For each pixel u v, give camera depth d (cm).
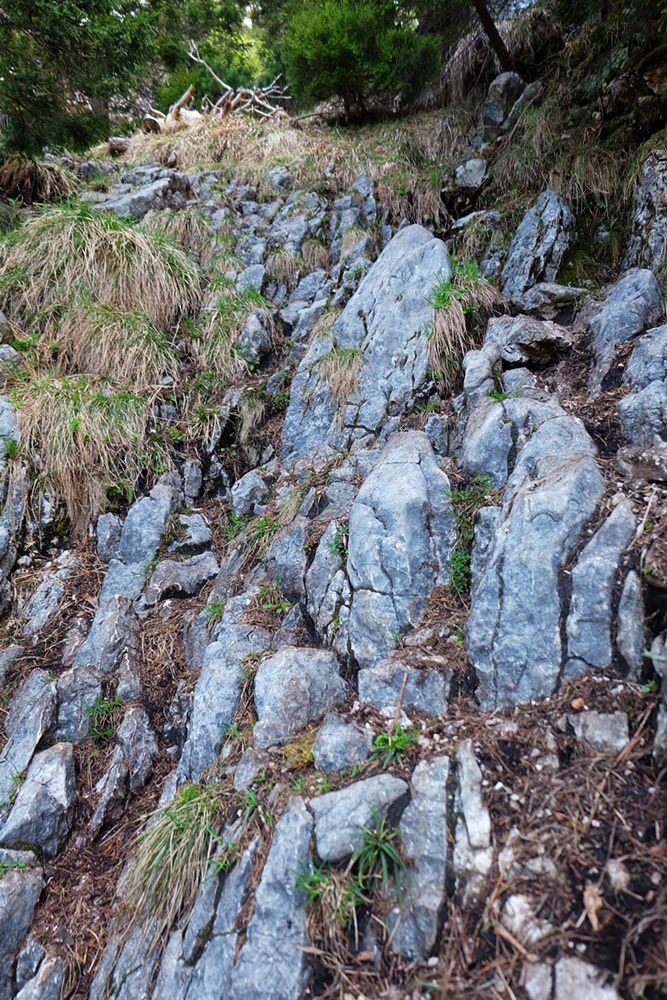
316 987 182
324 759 231
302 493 368
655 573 219
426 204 597
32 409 416
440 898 182
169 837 239
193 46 1130
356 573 285
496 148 573
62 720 307
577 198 456
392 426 383
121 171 736
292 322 516
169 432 446
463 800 198
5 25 518
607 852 178
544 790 196
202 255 594
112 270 521
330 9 710
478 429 319
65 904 258
